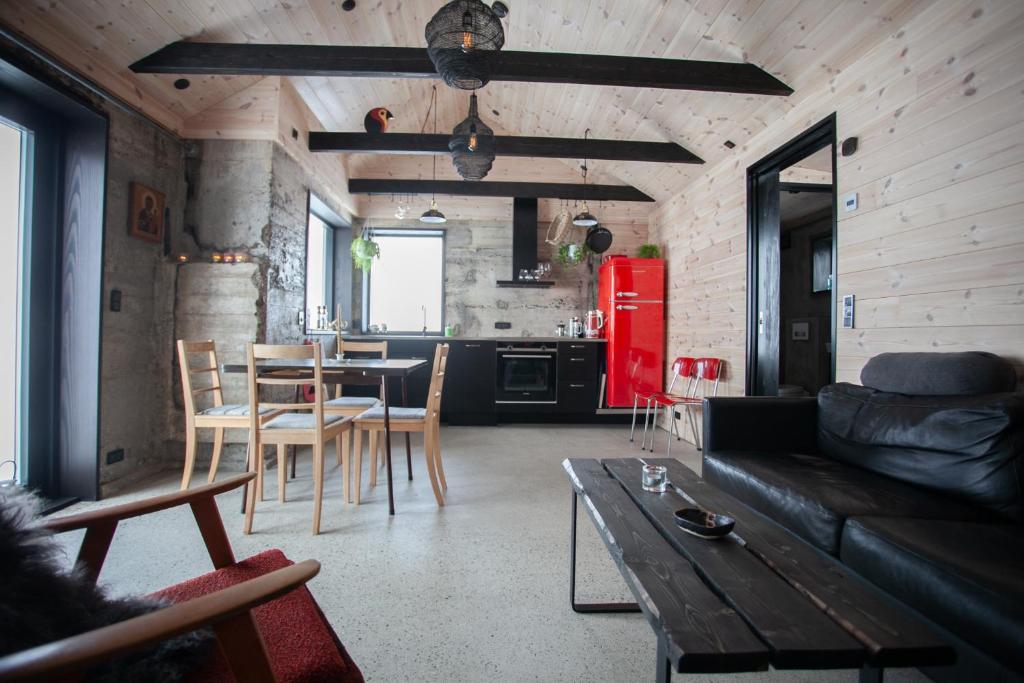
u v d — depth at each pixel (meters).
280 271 3.64
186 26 2.72
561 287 6.11
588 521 2.41
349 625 1.52
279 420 2.49
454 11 2.23
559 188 5.48
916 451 1.75
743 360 3.81
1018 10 1.76
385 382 2.58
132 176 2.93
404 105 4.88
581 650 1.42
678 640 0.74
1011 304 1.78
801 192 4.65
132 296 2.97
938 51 2.08
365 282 5.89
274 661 0.79
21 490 0.74
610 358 5.30
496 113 5.39
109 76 2.70
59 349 2.62
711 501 1.44
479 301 6.03
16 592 0.60
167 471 3.21
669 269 5.32
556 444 4.30
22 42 2.17
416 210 5.96
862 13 2.34
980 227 1.89
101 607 0.72
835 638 0.74
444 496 2.78
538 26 3.50
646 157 4.28
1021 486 1.41
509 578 1.83
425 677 1.29
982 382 1.68
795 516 1.68
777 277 3.57
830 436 2.25
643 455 3.89
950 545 1.22
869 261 2.45
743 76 3.00
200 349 2.73
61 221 2.63
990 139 1.86
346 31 3.31
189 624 0.58
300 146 3.94
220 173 3.44
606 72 2.98
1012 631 0.97
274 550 1.15
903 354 2.04
